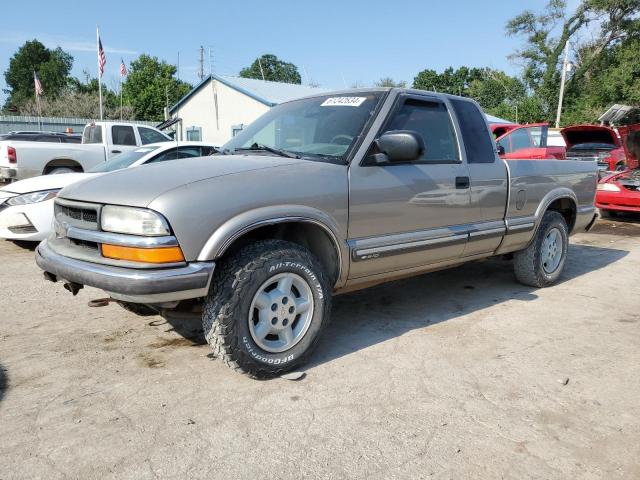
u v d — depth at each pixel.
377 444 2.54
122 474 2.29
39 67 89.56
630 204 9.86
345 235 3.46
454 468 2.37
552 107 40.78
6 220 6.50
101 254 2.94
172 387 3.08
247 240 3.27
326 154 3.61
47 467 2.33
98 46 23.72
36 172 10.90
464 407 2.90
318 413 2.81
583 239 8.41
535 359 3.56
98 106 44.66
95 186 3.17
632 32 38.25
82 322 4.22
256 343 3.07
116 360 3.46
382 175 3.64
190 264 2.84
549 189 5.20
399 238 3.77
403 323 4.25
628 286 5.48
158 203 2.80
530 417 2.81
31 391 3.02
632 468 2.39
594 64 39.47
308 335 3.29
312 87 28.52
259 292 3.05
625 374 3.35
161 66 49.41
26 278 5.56
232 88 25.55
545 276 5.30
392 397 3.00
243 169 3.19
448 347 3.75
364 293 5.13
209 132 27.28
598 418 2.81
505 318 4.40
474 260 4.68
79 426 2.65
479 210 4.41
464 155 4.30
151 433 2.60
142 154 7.98
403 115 3.91
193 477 2.28
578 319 4.40
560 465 2.40
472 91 51.00
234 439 2.56
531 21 40.12
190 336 3.90
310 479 2.28
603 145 14.99
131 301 2.87
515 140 13.01
